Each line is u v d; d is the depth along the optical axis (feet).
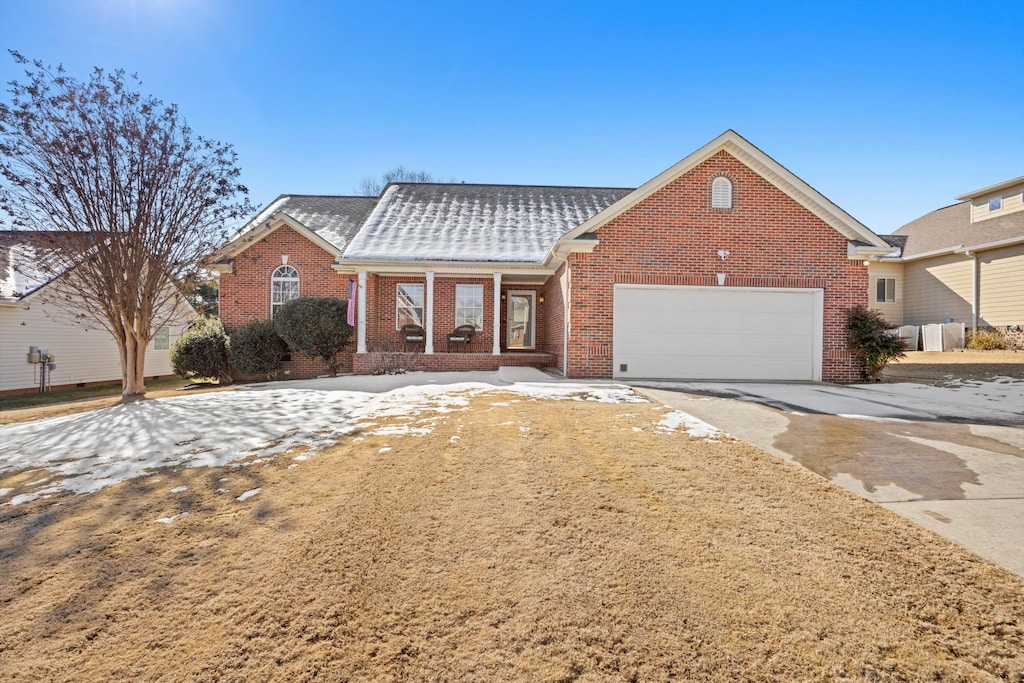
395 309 52.80
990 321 58.90
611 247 37.81
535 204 58.65
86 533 11.92
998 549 10.50
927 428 21.31
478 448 18.29
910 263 70.64
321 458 17.38
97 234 31.32
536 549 10.77
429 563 10.27
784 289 37.99
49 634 8.30
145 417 24.98
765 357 38.22
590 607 8.71
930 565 9.87
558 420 22.74
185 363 44.98
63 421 24.94
